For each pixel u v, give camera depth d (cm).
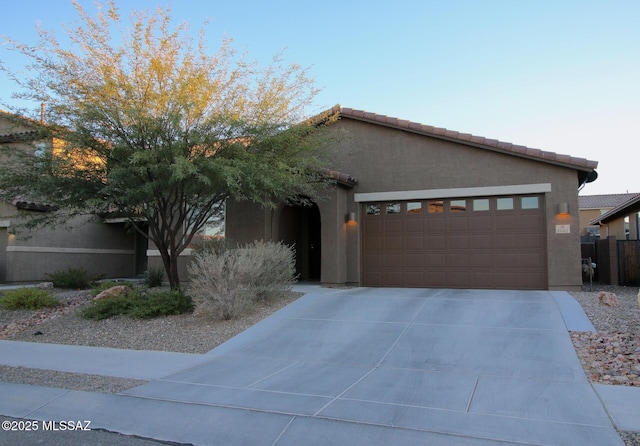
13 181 1131
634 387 618
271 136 1244
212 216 1536
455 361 750
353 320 1017
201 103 1132
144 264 2561
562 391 611
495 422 524
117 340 984
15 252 1986
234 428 536
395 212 1577
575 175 1383
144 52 1130
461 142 1484
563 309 1021
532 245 1425
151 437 523
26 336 1064
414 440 488
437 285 1511
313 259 1900
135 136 1118
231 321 1058
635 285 1702
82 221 2275
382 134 1593
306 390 648
